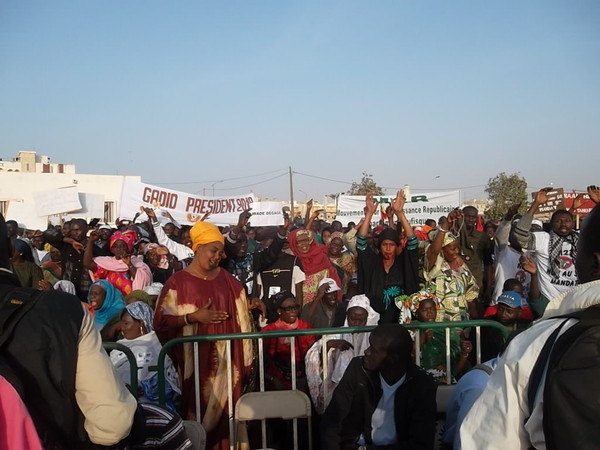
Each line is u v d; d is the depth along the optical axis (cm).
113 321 500
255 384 453
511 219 674
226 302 430
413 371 326
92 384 202
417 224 1393
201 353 409
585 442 133
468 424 165
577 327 144
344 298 748
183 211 1252
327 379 421
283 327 473
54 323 195
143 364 449
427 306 487
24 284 658
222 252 437
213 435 413
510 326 495
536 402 148
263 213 1359
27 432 177
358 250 575
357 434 332
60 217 1250
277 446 432
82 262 786
